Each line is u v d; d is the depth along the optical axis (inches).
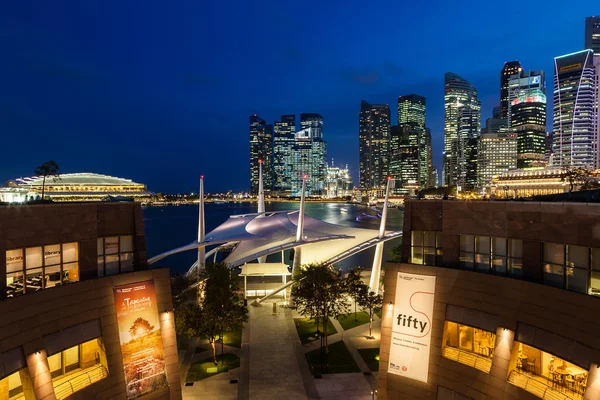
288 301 2581.2
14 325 962.7
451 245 1237.1
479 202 1179.9
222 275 1951.3
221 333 1724.9
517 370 1043.3
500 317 1076.5
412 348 1231.5
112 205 1262.3
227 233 3225.9
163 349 1285.7
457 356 1165.1
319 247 3078.2
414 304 1250.0
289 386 1494.8
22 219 1028.5
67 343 1073.5
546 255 1025.5
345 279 2167.8
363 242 2972.4
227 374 1590.8
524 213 1072.8
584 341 882.1
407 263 1299.2
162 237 7662.4
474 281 1154.7
